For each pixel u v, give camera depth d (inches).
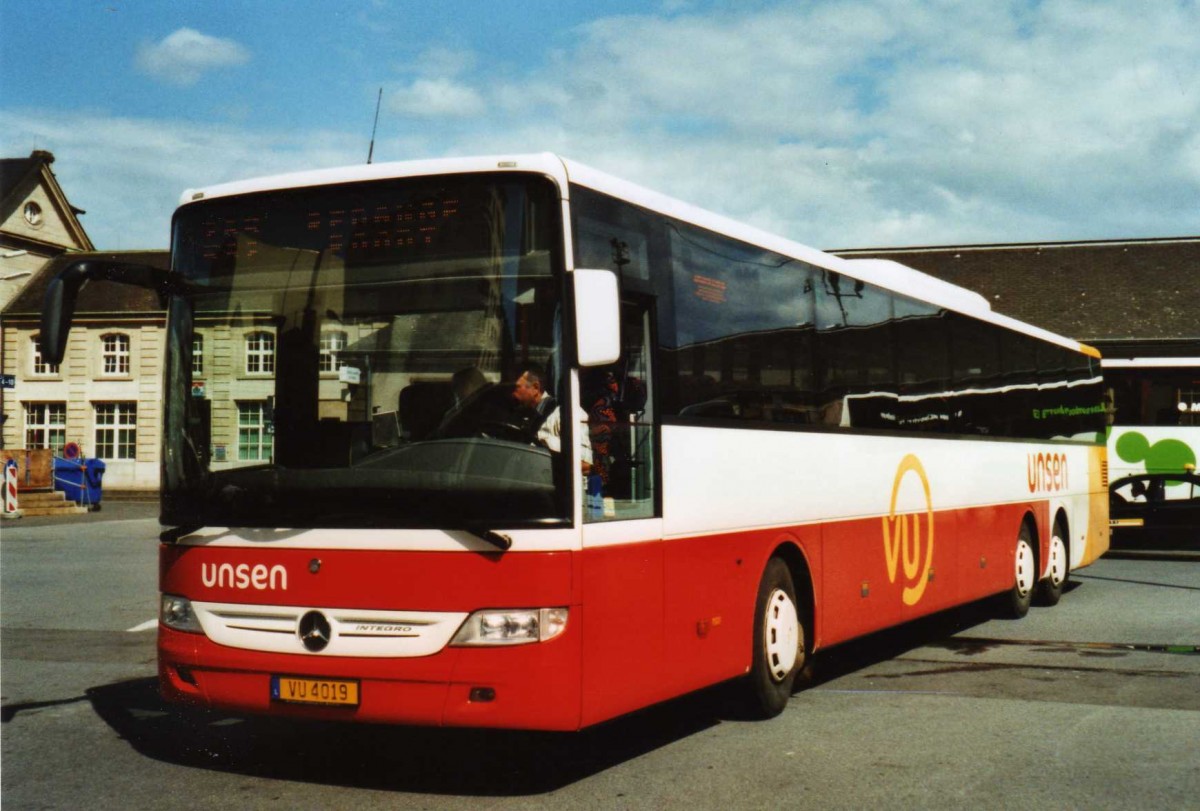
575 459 245.8
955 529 480.1
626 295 274.2
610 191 272.1
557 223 251.3
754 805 248.1
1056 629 522.0
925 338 463.5
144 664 422.0
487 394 248.7
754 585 324.5
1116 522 938.1
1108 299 2105.1
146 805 248.4
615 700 257.9
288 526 255.6
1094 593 670.5
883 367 422.0
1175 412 1023.6
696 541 295.9
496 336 250.1
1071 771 276.5
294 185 270.4
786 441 347.3
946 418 477.7
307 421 259.8
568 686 242.8
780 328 350.6
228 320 271.1
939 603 459.8
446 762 286.7
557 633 242.2
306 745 304.2
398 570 245.8
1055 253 2246.6
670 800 251.6
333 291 262.5
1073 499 651.5
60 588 660.7
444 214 257.3
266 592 257.0
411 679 243.3
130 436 2226.9
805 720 334.0
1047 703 358.0
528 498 243.4
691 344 301.9
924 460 451.5
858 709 349.4
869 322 414.0
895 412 428.5
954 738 310.5
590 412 253.3
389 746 303.4
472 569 242.1
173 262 279.3
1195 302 2065.7
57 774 274.2
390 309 257.6
